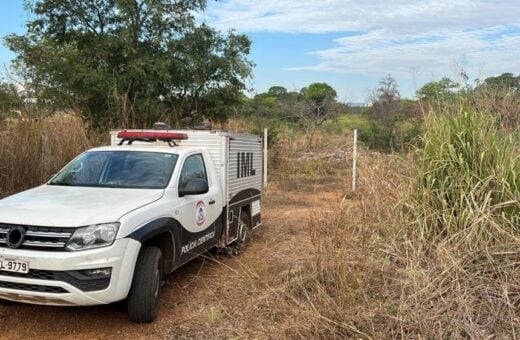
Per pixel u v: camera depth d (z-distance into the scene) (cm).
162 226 507
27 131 943
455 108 608
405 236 527
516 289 438
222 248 736
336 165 1631
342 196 723
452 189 547
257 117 2055
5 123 959
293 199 1321
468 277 453
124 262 453
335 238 548
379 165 644
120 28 1357
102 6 1365
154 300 492
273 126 1972
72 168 617
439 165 562
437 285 448
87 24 1361
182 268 691
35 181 905
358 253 527
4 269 434
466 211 516
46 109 1084
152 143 711
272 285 545
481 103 619
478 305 427
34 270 430
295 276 531
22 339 453
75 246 434
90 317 507
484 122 588
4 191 873
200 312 516
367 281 486
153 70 1289
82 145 1001
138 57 1331
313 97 2675
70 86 1285
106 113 1273
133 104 1257
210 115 1469
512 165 553
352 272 490
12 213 459
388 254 523
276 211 1186
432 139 586
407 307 425
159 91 1376
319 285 475
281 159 1766
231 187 739
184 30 1395
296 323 429
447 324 406
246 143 812
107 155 625
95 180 589
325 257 527
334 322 414
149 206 507
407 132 750
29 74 1278
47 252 431
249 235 855
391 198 593
